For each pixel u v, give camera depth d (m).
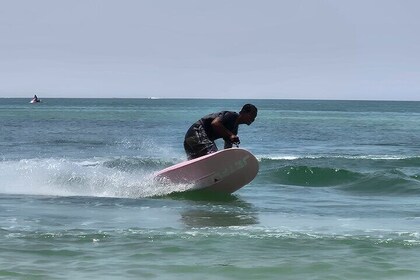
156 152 118.38
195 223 40.38
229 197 55.28
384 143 152.75
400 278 27.08
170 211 45.72
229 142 53.62
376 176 65.56
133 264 28.98
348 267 28.73
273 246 32.94
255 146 139.38
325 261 29.77
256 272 27.84
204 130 54.16
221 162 53.41
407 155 117.19
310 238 34.81
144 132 181.12
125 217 42.47
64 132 175.00
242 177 54.47
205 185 54.78
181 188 55.28
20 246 32.16
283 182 69.00
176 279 26.66
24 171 63.09
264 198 55.12
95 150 120.31
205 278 26.88
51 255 30.42
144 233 35.78
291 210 47.47
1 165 66.06
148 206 47.97
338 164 92.31
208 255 30.86
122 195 56.12
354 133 194.75
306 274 27.59
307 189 62.50
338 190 62.06
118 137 157.00
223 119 53.00
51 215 42.72
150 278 26.73
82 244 32.88
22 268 27.89
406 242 33.88
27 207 46.41
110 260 29.62
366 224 40.69
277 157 107.38
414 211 47.53
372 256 30.84
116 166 88.06
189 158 55.06
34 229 36.97
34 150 117.12
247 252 31.56
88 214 43.50
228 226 39.25
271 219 42.62
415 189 60.47
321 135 181.25
